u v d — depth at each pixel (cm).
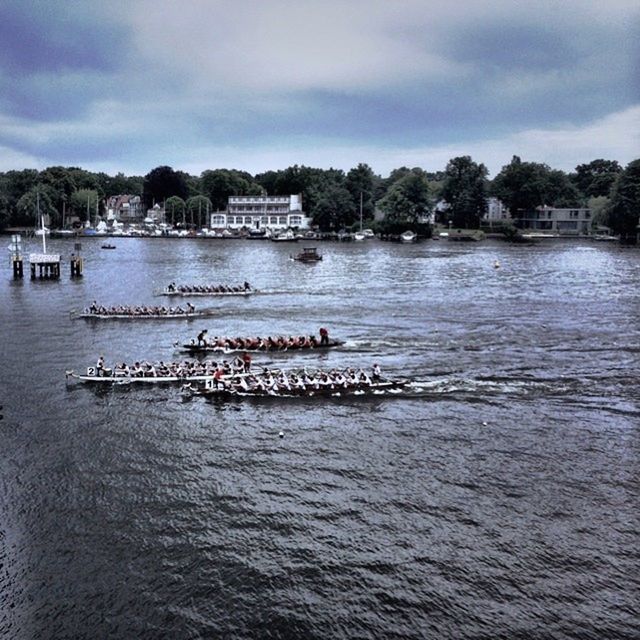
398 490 3672
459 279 12462
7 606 2775
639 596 2822
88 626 2666
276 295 10419
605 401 5084
